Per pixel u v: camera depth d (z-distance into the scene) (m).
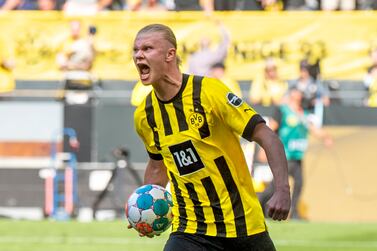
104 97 47.91
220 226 15.16
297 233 39.38
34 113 48.03
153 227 16.19
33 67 48.34
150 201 16.14
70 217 46.31
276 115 45.62
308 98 46.22
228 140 15.07
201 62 47.84
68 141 47.50
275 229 40.81
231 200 15.11
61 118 47.94
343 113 46.38
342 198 45.84
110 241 36.41
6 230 40.25
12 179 47.03
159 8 48.53
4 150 47.91
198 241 15.26
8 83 48.34
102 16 48.53
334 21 47.69
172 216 16.12
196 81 15.02
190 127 14.99
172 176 15.48
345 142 46.03
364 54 47.44
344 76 47.31
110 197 46.59
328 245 35.44
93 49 48.25
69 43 48.44
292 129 45.50
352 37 47.59
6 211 46.91
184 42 48.19
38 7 48.72
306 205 45.81
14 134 48.00
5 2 48.75
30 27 48.59
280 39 47.72
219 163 15.03
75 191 46.72
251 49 47.78
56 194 46.78
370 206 45.84
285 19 47.81
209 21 48.09
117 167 46.28
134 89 47.62
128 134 47.50
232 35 47.91
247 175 15.31
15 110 48.12
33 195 46.91
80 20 48.53
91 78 48.12
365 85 47.28
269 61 47.53
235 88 47.62
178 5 48.44
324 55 47.41
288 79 47.31
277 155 14.48
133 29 48.44
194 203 15.30
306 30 47.72
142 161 47.31
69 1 48.75
